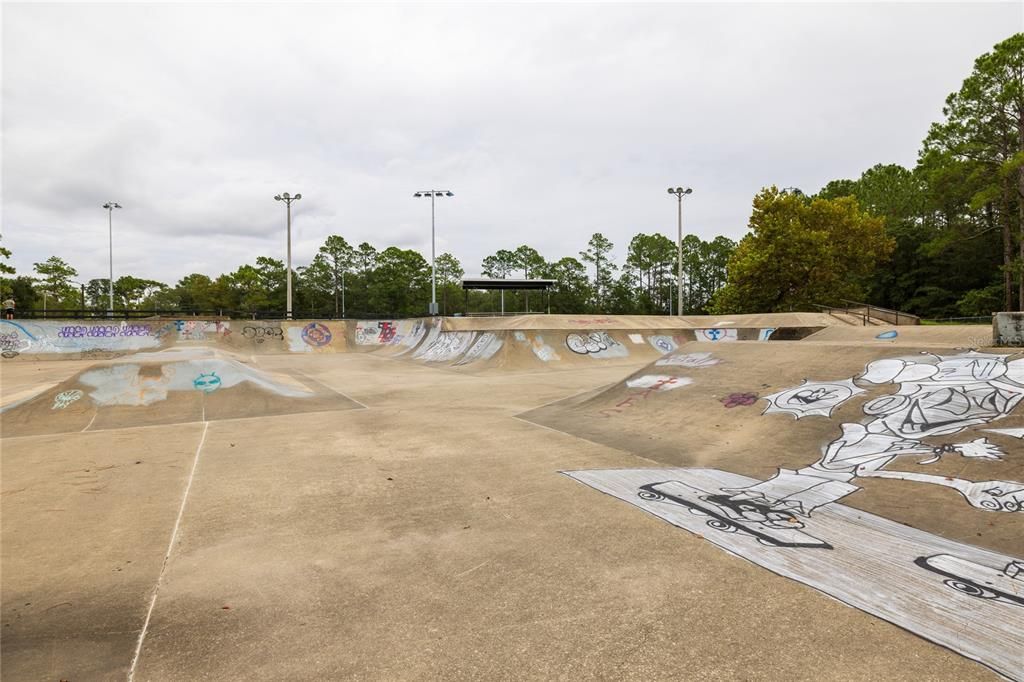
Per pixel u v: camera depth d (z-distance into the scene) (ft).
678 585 10.79
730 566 11.62
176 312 126.62
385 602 10.32
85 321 95.45
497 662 8.32
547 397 39.37
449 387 46.19
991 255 108.58
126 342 97.14
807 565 11.59
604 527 14.07
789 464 19.21
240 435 27.35
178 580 11.41
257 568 11.96
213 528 14.52
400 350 100.07
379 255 234.99
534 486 17.90
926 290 115.14
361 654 8.61
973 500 14.34
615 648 8.66
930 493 15.10
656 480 18.31
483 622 9.52
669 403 28.99
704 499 16.16
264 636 9.19
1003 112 82.89
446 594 10.61
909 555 11.89
